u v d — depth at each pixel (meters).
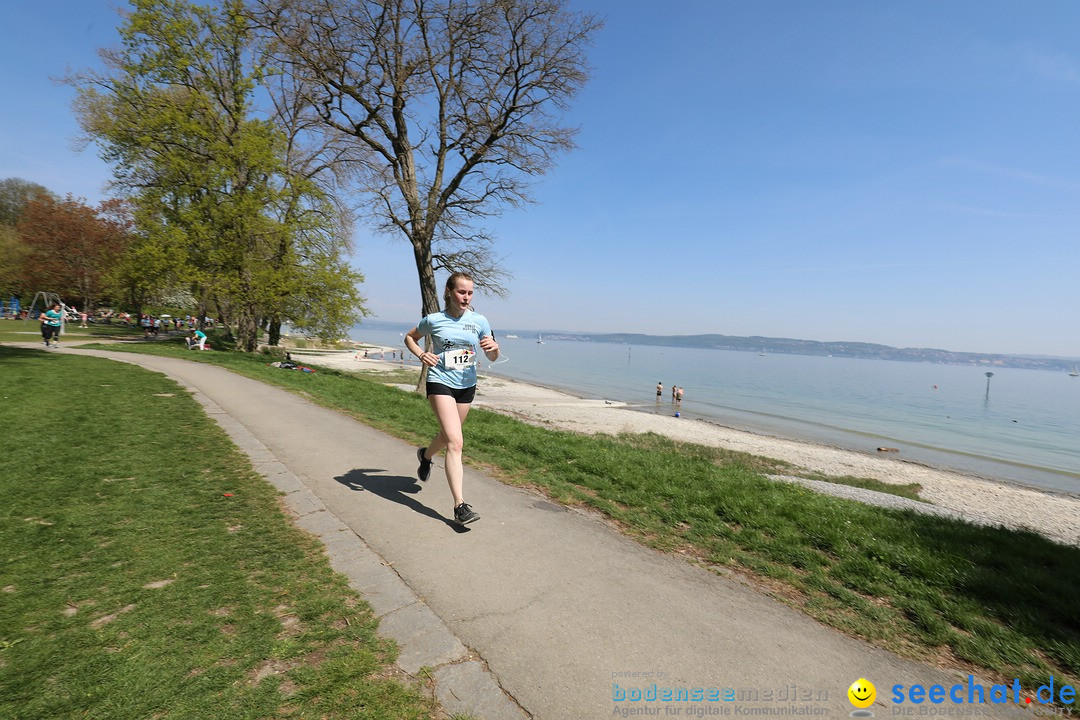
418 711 2.03
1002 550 4.47
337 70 14.56
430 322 4.03
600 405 30.38
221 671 2.16
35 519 3.62
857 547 4.07
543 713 2.08
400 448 6.70
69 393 8.48
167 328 41.47
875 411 37.81
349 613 2.69
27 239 40.59
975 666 2.60
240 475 4.96
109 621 2.47
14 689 1.97
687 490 5.49
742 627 2.84
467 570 3.32
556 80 15.45
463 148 16.16
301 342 63.97
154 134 21.69
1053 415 40.72
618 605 2.99
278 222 22.27
